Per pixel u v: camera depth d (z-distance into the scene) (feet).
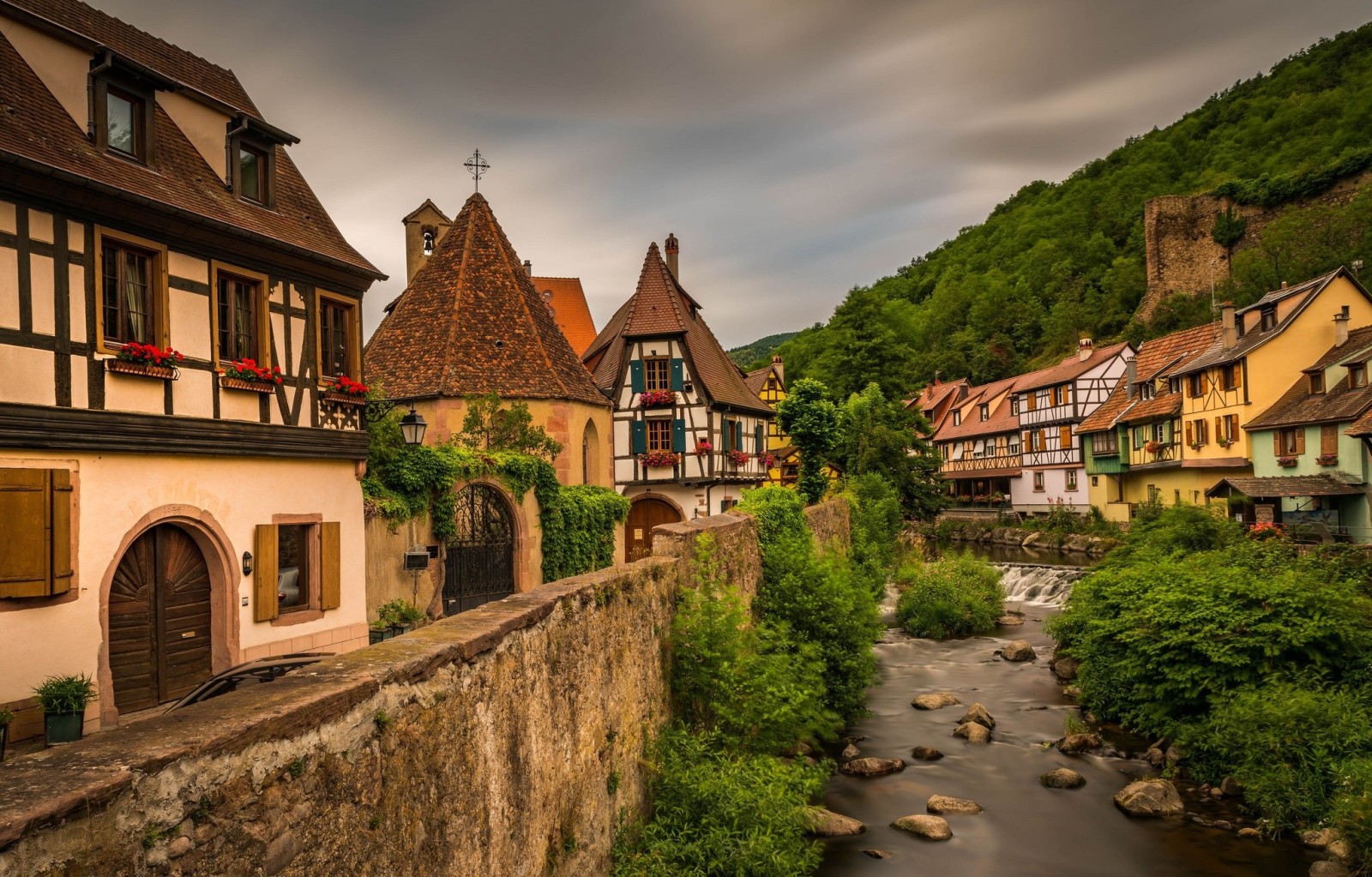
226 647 36.76
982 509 184.55
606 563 69.82
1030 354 268.82
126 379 32.45
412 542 52.08
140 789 8.86
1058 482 163.94
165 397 34.12
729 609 34.45
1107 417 147.64
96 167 32.01
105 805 8.47
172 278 34.76
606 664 24.45
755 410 115.44
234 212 38.93
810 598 49.52
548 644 20.16
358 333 46.32
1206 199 257.96
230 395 37.35
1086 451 154.51
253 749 10.32
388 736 13.08
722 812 26.81
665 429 103.04
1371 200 219.41
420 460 52.42
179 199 35.35
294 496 40.96
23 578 28.35
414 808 13.74
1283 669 42.98
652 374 103.55
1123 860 33.27
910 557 115.75
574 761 21.44
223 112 40.65
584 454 77.36
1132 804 37.78
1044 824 36.65
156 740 9.60
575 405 74.79
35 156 28.96
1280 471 104.42
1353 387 96.53
